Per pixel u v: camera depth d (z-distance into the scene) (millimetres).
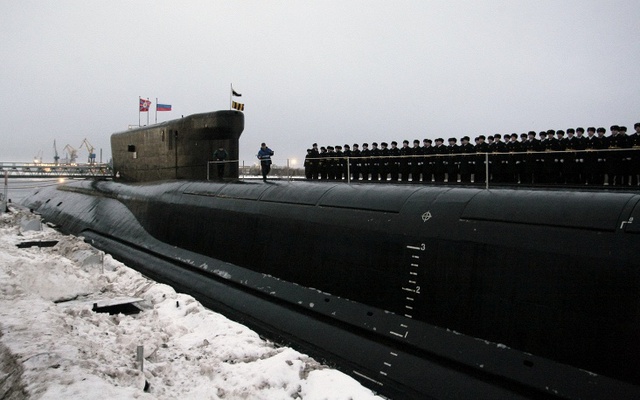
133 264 15438
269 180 13805
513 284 6527
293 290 10023
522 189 7500
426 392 6879
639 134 9555
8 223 19875
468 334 7008
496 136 12094
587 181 10320
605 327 5613
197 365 6355
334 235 9352
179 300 9734
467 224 7262
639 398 5219
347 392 5566
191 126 16672
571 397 5648
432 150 13445
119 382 4930
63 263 9953
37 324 6145
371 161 15180
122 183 21844
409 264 7898
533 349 6254
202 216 13719
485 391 6371
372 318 8281
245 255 11688
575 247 6000
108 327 7363
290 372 5977
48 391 4270
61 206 24578
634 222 5645
